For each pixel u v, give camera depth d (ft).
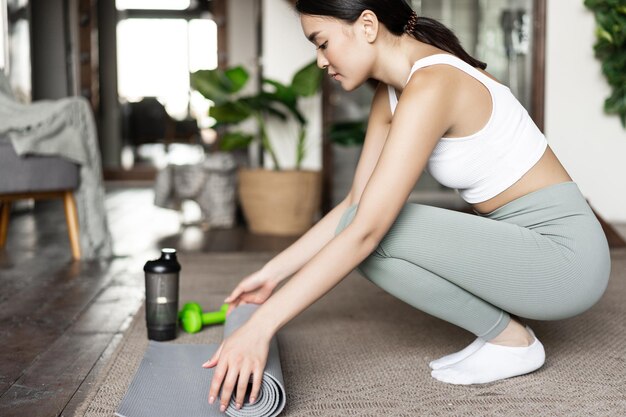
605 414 4.38
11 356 5.77
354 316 7.07
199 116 31.37
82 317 7.11
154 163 35.86
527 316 4.74
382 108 5.24
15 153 9.70
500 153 4.51
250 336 3.94
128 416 4.21
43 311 7.36
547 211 4.57
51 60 27.32
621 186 14.55
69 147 10.35
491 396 4.70
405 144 4.16
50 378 5.22
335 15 4.39
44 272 9.62
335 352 5.78
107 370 5.27
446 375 4.98
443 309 4.74
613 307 7.41
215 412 4.31
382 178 4.15
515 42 15.01
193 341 6.08
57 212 18.10
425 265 4.55
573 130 14.53
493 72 15.24
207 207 15.02
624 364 5.41
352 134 14.39
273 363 4.40
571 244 4.50
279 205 13.85
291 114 15.57
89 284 8.81
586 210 4.65
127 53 34.55
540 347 5.12
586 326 6.62
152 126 36.76
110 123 29.96
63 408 4.60
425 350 5.82
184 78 35.60
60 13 27.25
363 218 4.14
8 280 9.05
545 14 14.46
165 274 6.01
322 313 7.20
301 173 13.82
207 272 9.66
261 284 5.16
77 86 27.91
